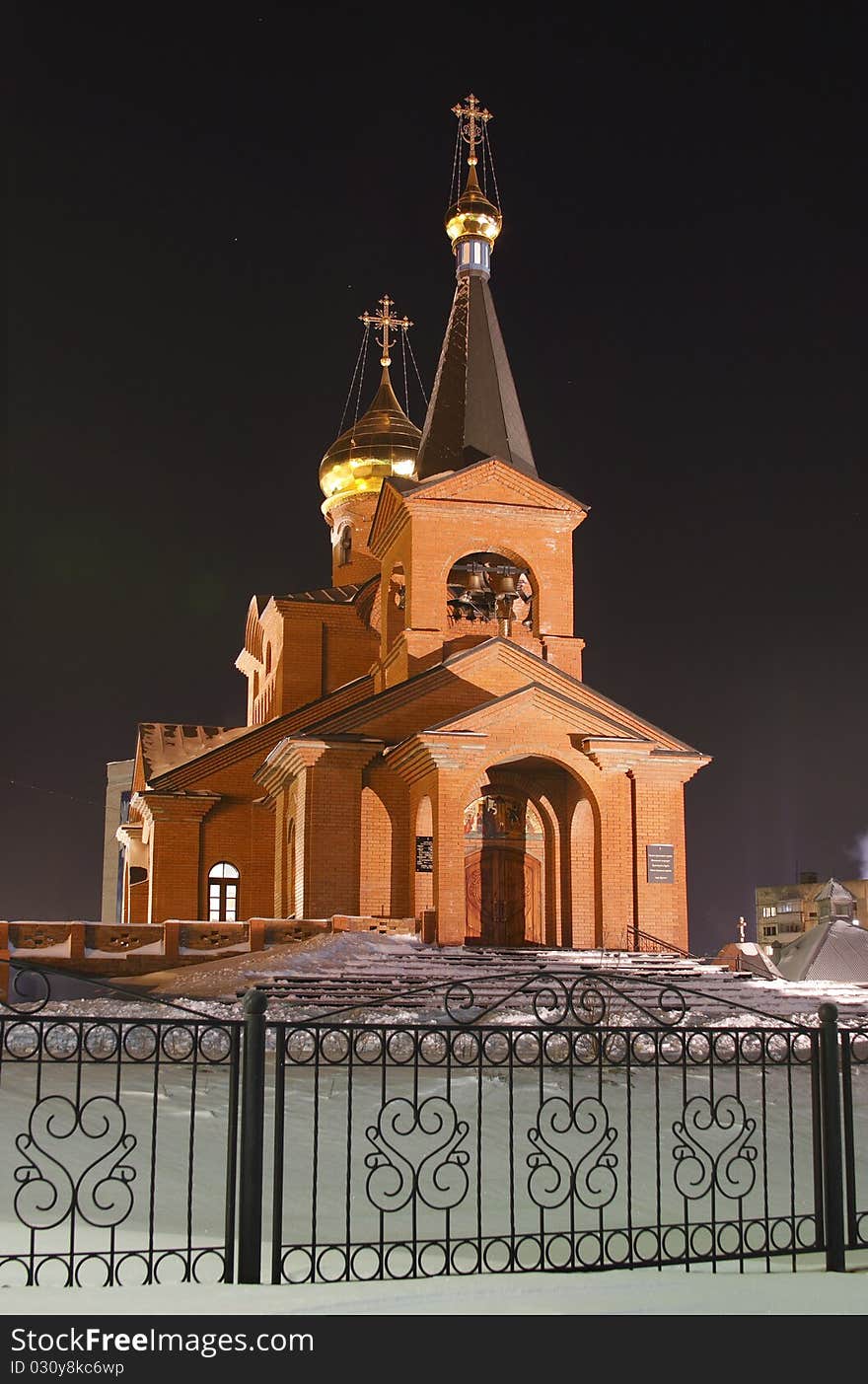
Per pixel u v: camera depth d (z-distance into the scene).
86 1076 14.28
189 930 26.05
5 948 24.80
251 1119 7.39
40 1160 10.23
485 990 22.36
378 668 35.34
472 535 32.50
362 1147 11.51
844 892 37.00
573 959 26.11
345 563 44.66
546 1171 11.11
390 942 25.67
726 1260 8.20
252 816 36.06
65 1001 20.31
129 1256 7.39
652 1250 9.27
